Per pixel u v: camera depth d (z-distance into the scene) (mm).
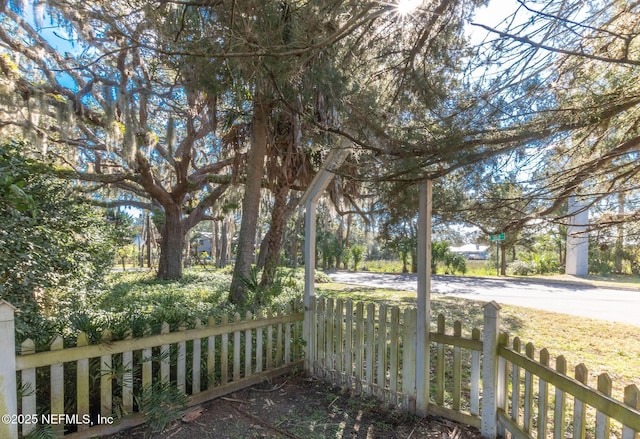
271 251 7812
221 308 5379
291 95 3207
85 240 4652
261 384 3529
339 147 3338
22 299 3395
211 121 6898
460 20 2420
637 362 4301
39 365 2230
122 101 6652
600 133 3119
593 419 2990
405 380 3021
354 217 11000
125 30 3637
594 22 2346
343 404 3150
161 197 10742
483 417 2592
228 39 2389
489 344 2584
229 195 12352
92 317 3062
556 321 6352
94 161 11523
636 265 14562
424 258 2939
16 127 6406
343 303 3574
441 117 2746
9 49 6305
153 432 2594
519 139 2461
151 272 14727
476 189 3080
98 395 2660
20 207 3244
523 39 2166
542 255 17953
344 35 2332
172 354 2984
